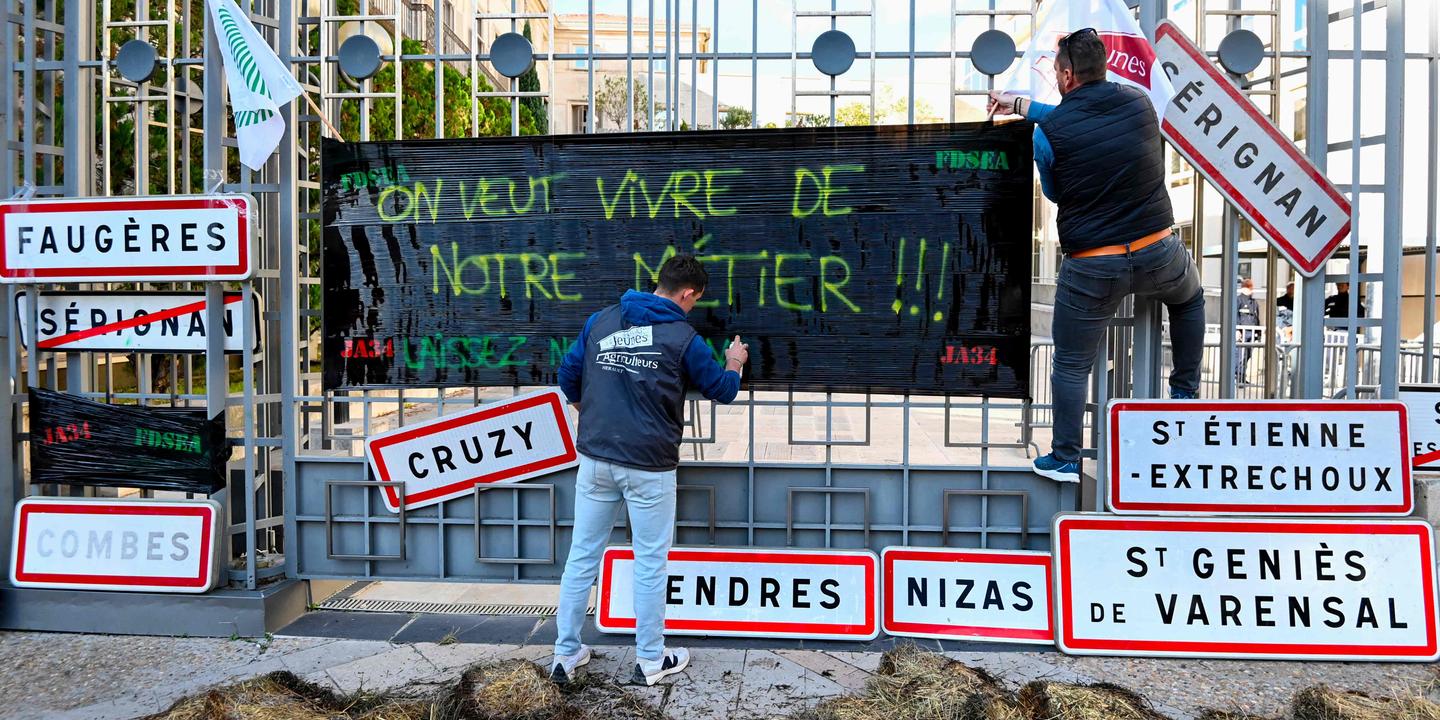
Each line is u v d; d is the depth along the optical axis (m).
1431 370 6.12
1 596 4.44
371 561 4.59
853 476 4.40
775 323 4.30
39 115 4.86
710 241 4.30
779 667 3.96
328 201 4.46
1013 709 3.48
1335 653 4.00
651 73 4.35
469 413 4.50
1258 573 4.09
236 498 5.04
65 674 3.95
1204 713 3.52
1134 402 4.20
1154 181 3.87
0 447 4.52
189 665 4.02
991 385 4.23
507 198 4.39
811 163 4.24
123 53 4.53
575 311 4.39
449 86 9.35
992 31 4.20
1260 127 4.26
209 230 4.28
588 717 3.51
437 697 3.63
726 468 4.42
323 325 4.51
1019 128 4.11
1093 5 4.09
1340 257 8.86
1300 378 4.42
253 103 4.26
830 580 4.30
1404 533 4.07
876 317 4.26
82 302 4.46
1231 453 4.18
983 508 4.34
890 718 3.43
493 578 4.54
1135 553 4.14
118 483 4.47
